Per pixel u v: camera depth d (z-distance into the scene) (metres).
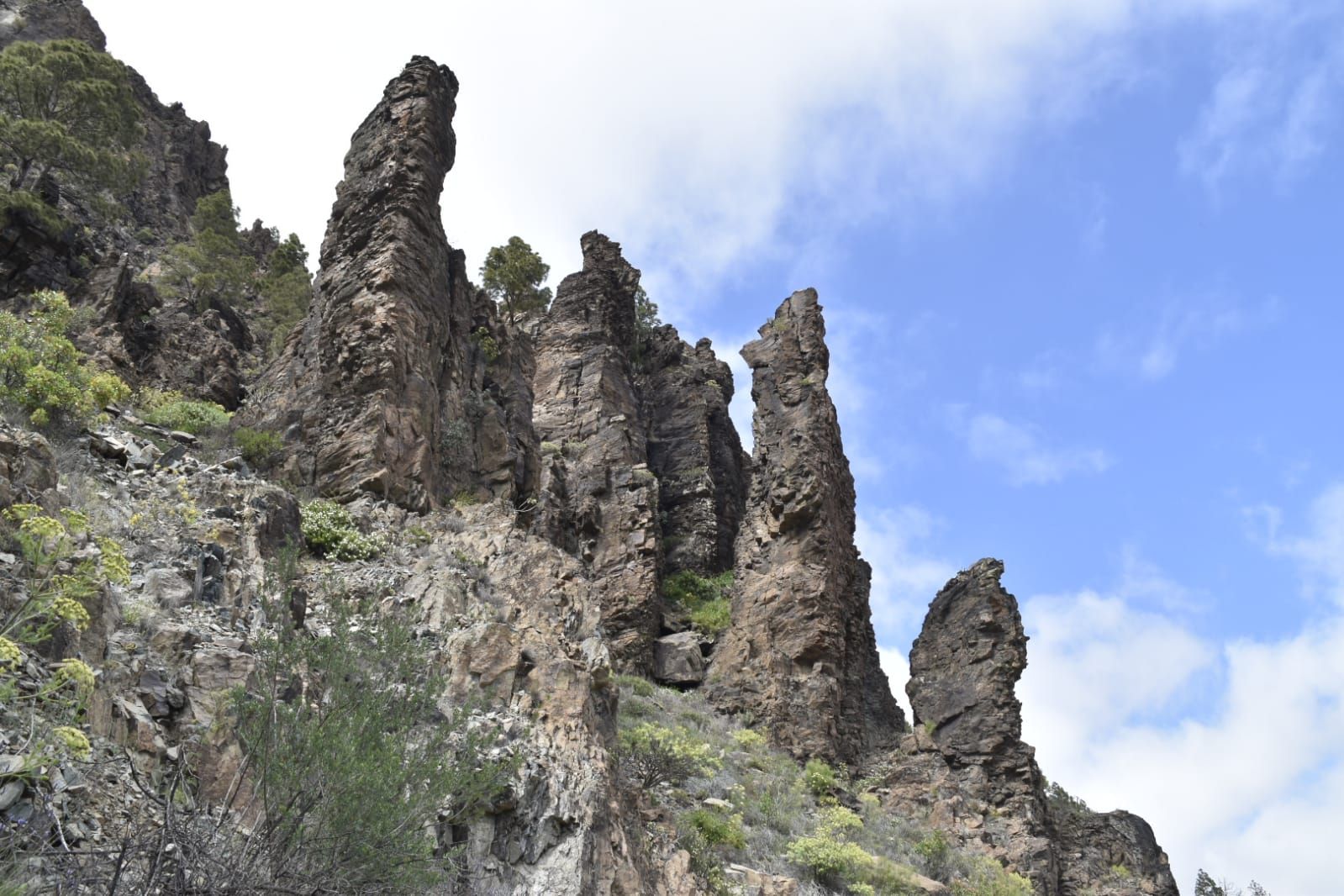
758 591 46.91
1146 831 45.28
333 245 36.16
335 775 11.70
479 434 36.66
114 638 13.86
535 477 40.09
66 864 9.34
